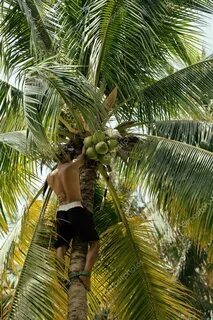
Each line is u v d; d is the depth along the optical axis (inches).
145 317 378.3
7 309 345.4
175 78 418.0
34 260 351.9
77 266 339.9
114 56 398.6
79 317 327.0
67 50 414.9
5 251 400.8
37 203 425.7
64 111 380.2
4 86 421.4
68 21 424.8
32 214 422.6
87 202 366.3
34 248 358.3
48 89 308.2
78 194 344.5
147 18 411.8
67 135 370.0
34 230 387.9
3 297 375.9
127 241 400.5
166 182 364.5
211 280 645.3
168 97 413.7
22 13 431.5
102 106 321.1
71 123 378.3
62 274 348.2
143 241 400.8
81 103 311.7
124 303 384.2
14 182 417.1
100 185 447.8
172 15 431.5
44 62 319.6
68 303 335.9
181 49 452.8
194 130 393.1
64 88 310.8
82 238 341.4
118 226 405.1
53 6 427.5
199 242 354.9
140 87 414.9
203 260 637.3
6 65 429.7
